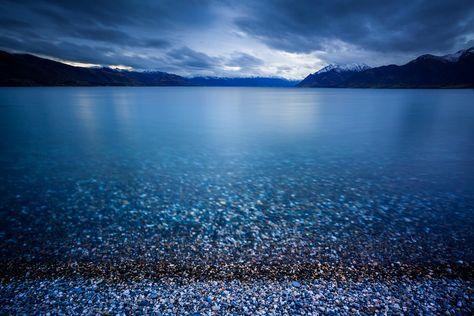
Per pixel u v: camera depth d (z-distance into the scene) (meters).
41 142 31.48
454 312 7.08
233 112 73.81
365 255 9.69
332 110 79.56
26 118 53.53
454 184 17.52
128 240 10.73
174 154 26.44
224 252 9.88
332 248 10.16
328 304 7.28
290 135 37.44
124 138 34.72
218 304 7.25
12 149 27.77
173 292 7.73
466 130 39.69
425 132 38.66
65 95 156.00
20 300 7.42
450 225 12.02
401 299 7.50
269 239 10.84
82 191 16.39
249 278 8.38
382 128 43.16
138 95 183.25
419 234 11.21
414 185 17.39
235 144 31.31
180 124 48.69
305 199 15.20
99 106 86.38
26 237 10.90
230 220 12.58
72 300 7.42
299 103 117.81
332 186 17.33
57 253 9.77
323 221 12.46
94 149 28.33
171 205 14.34
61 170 20.73
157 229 11.68
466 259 9.44
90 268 8.89
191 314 6.89
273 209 13.84
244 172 20.52
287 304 7.26
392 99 142.75
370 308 7.16
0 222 12.25
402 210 13.66
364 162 23.25
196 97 178.88
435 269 8.88
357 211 13.55
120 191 16.45
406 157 24.80
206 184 17.80
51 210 13.61
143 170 20.97
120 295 7.61
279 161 23.83
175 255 9.68
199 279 8.32
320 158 24.78
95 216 12.97
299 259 9.43
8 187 16.91
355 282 8.20
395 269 8.87
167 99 143.12
